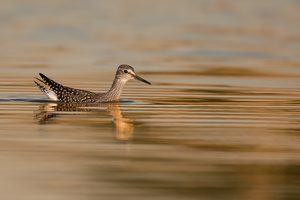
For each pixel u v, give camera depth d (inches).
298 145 713.0
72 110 898.1
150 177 602.2
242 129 784.3
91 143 715.4
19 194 557.0
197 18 2069.4
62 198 548.1
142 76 1202.6
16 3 2217.0
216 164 642.8
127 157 661.3
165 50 1540.4
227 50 1549.0
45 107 915.4
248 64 1362.0
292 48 1588.3
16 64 1321.4
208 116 855.1
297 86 1103.6
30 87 1066.1
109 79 1168.8
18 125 796.0
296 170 626.8
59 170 618.5
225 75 1219.9
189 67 1312.7
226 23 1980.8
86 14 2096.5
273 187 581.3
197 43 1643.7
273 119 839.7
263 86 1101.1
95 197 550.9
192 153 677.9
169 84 1118.4
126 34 1780.3
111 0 2370.8
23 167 626.2
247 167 634.2
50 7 2191.2
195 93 1029.8
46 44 1609.3
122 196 553.9
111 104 943.7
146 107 918.4
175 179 597.9
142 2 2346.2
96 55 1459.2
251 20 2034.9
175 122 818.8
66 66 1309.1
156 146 705.6
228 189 574.9
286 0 2384.4
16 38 1691.7
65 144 708.0
